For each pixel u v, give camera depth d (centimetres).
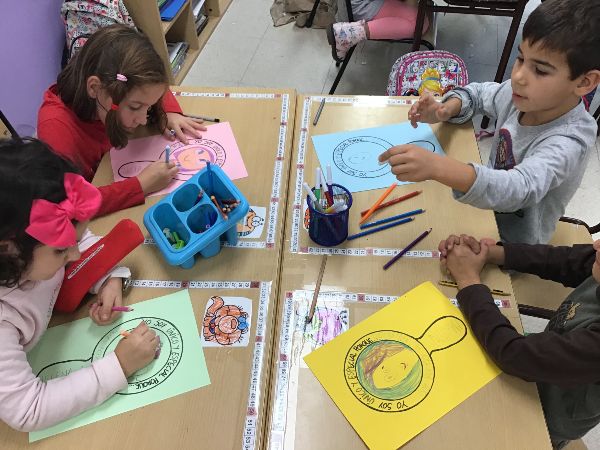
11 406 73
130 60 109
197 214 95
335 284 93
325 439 75
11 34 197
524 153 116
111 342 85
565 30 92
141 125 124
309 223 99
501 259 96
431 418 76
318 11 290
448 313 88
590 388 88
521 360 78
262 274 94
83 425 76
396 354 83
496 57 265
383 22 215
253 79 264
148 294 91
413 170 97
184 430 75
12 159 67
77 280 90
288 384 81
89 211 74
